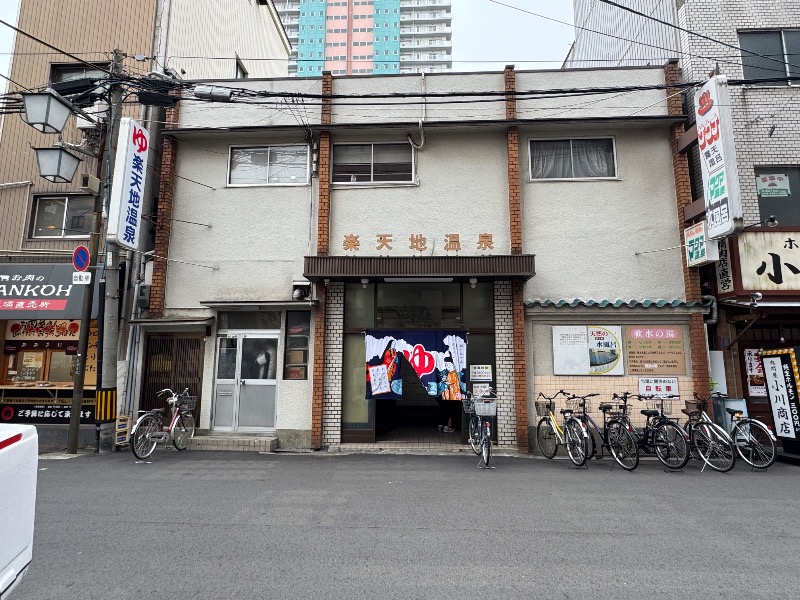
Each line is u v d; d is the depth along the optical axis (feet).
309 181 34.58
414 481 22.63
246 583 12.14
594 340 31.58
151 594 11.54
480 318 32.73
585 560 13.62
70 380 34.32
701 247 29.81
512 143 33.24
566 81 34.40
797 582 12.32
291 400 32.07
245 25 49.93
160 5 37.11
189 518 17.04
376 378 31.50
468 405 29.37
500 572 12.84
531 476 23.81
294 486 21.59
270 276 33.81
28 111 27.12
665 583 12.25
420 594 11.63
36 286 32.42
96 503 18.80
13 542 8.87
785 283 29.48
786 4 34.63
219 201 34.81
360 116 34.55
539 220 33.17
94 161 35.68
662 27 37.78
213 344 33.55
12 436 9.02
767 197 33.27
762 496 20.22
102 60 36.50
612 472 24.85
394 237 33.50
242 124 35.17
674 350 31.32
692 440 26.73
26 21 36.81
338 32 271.49
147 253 33.71
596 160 34.17
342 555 13.88
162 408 31.32
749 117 33.68
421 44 270.87
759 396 32.86
